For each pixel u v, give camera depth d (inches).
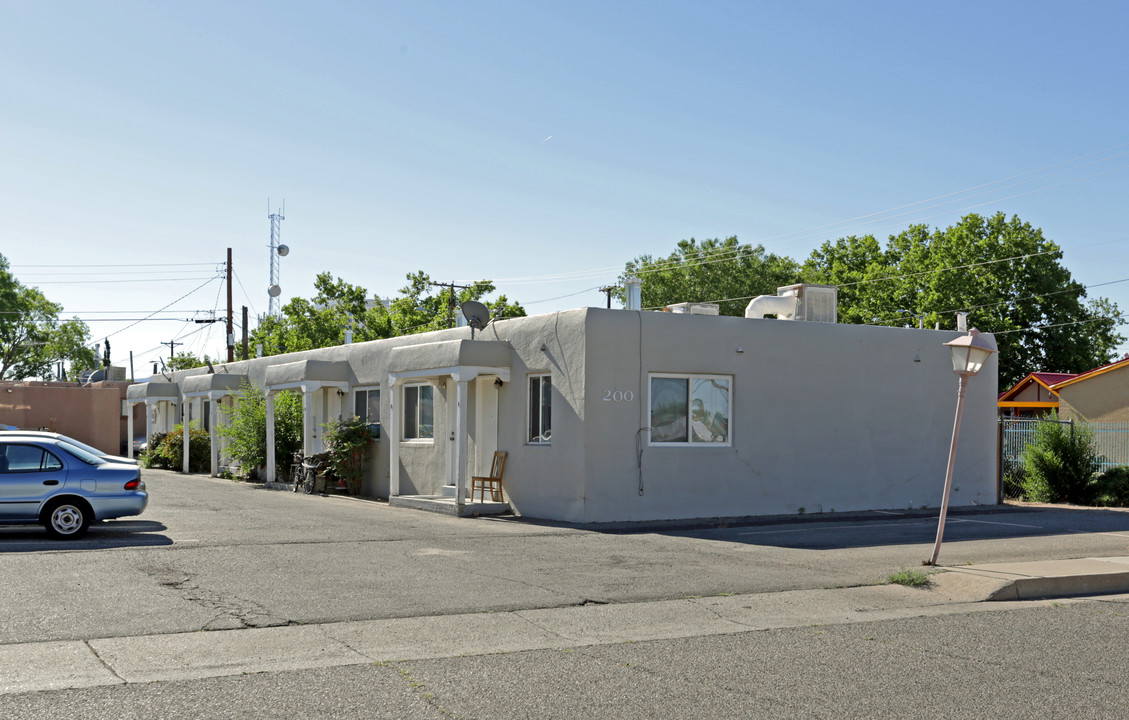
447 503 763.4
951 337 847.7
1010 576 452.1
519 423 745.0
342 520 681.0
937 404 834.8
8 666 290.7
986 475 857.5
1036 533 643.5
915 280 2156.7
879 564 508.7
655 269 2684.5
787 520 713.6
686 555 531.8
